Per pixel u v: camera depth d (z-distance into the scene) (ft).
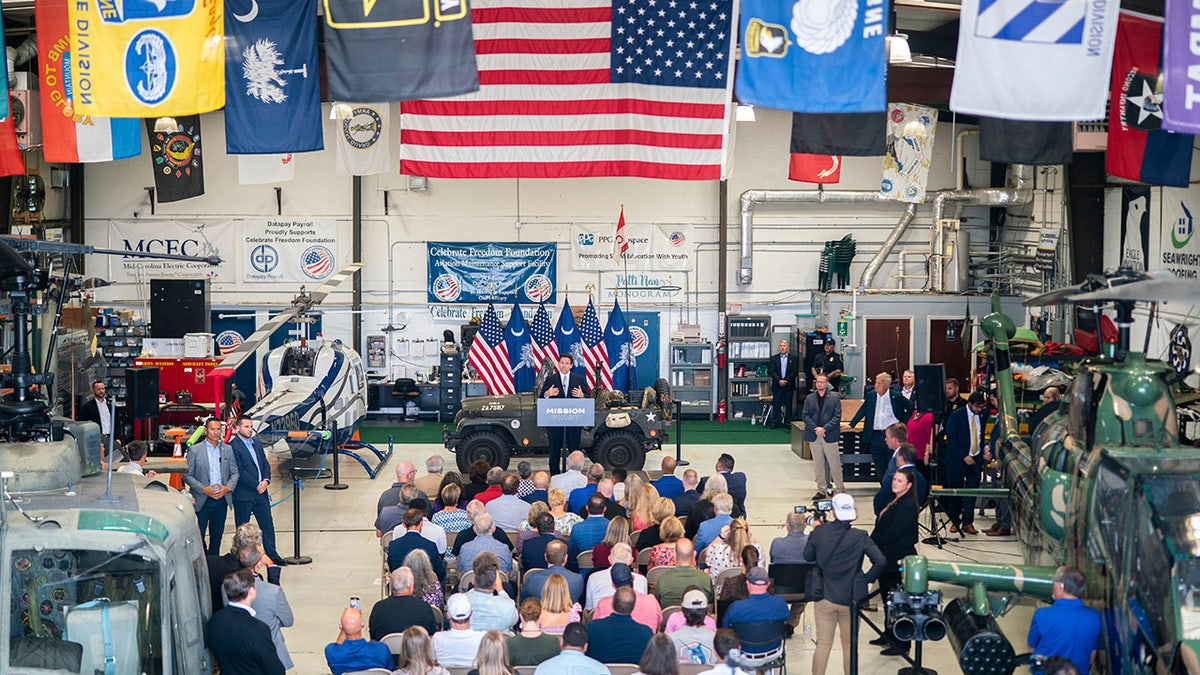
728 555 32.22
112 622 23.08
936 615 26.30
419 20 29.35
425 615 27.40
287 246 73.82
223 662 25.08
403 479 38.40
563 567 30.55
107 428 54.34
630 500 36.83
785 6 27.89
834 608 29.63
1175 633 22.33
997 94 27.81
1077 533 26.55
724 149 42.93
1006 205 71.67
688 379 74.33
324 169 73.46
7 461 25.68
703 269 74.69
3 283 27.73
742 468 59.31
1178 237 51.44
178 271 73.77
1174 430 25.95
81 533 23.09
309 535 46.75
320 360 58.23
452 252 74.08
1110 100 40.68
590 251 74.33
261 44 33.42
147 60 33.30
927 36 58.90
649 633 26.00
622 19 42.16
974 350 58.18
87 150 46.96
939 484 47.55
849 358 70.79
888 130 60.13
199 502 39.63
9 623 22.35
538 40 43.47
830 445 50.29
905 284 74.84
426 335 74.74
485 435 56.80
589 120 43.62
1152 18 39.70
